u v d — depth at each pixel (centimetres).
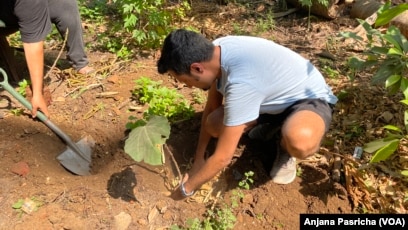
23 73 402
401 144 323
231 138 243
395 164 314
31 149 318
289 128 260
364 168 310
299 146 259
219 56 240
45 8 313
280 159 300
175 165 318
